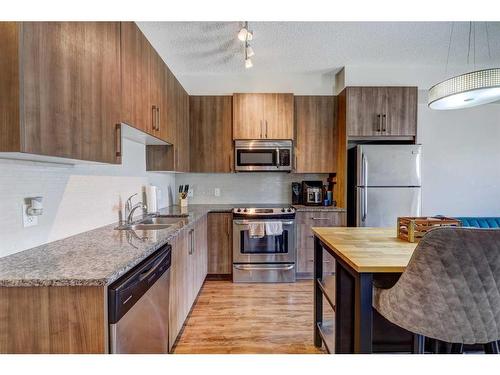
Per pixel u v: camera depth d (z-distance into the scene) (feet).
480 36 8.96
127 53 5.67
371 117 10.81
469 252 3.32
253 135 11.39
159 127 7.64
